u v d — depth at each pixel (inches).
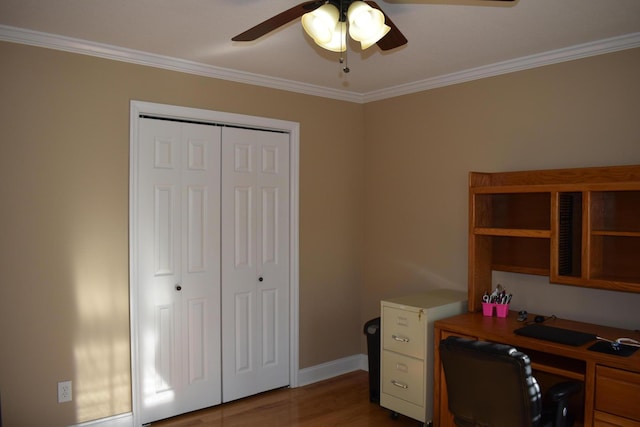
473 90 137.3
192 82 130.4
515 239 127.3
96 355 116.6
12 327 106.5
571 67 117.8
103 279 117.4
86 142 114.8
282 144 149.9
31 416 108.8
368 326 140.7
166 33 106.8
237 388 141.3
